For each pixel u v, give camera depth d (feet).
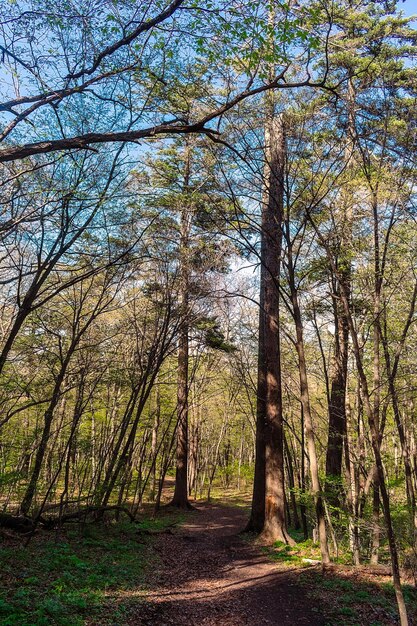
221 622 21.21
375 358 24.81
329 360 50.01
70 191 24.44
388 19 29.89
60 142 15.33
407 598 23.84
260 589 26.58
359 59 24.72
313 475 29.35
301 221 29.40
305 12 17.65
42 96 17.11
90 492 45.50
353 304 29.55
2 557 25.18
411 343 29.37
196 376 84.53
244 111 26.86
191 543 41.22
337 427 42.75
